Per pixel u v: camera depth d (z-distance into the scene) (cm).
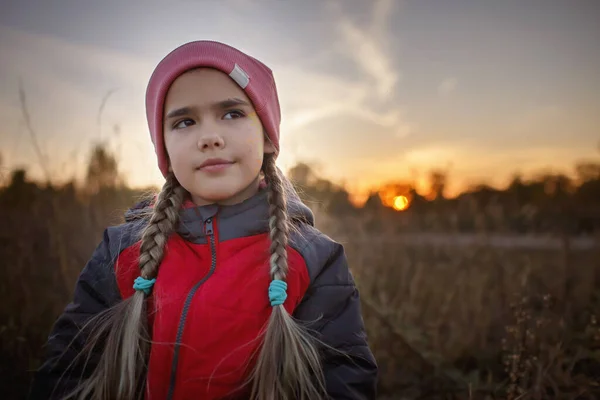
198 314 149
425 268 455
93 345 163
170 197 172
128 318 156
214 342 148
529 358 244
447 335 323
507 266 435
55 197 400
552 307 329
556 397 220
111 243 178
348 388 162
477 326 315
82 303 175
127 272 169
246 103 162
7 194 447
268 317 155
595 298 349
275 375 148
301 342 155
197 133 157
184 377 147
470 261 469
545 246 614
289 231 171
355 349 167
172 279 158
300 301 165
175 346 148
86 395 164
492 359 288
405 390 264
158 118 167
